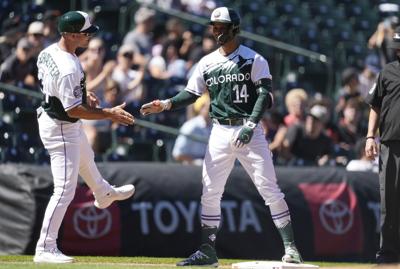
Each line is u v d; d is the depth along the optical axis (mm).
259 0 62469
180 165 38344
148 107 27734
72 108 26641
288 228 27422
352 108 48406
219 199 27688
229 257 37906
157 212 37062
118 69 46594
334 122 48344
